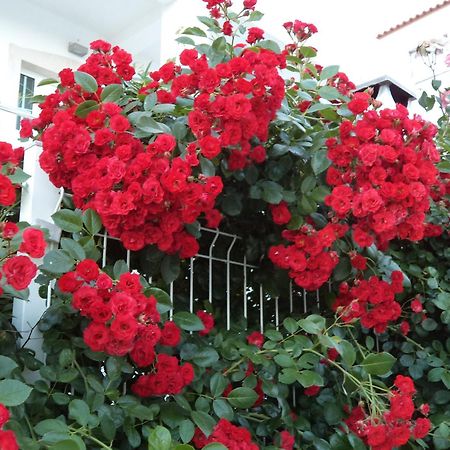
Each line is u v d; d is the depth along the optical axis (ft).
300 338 5.64
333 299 6.65
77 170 5.28
